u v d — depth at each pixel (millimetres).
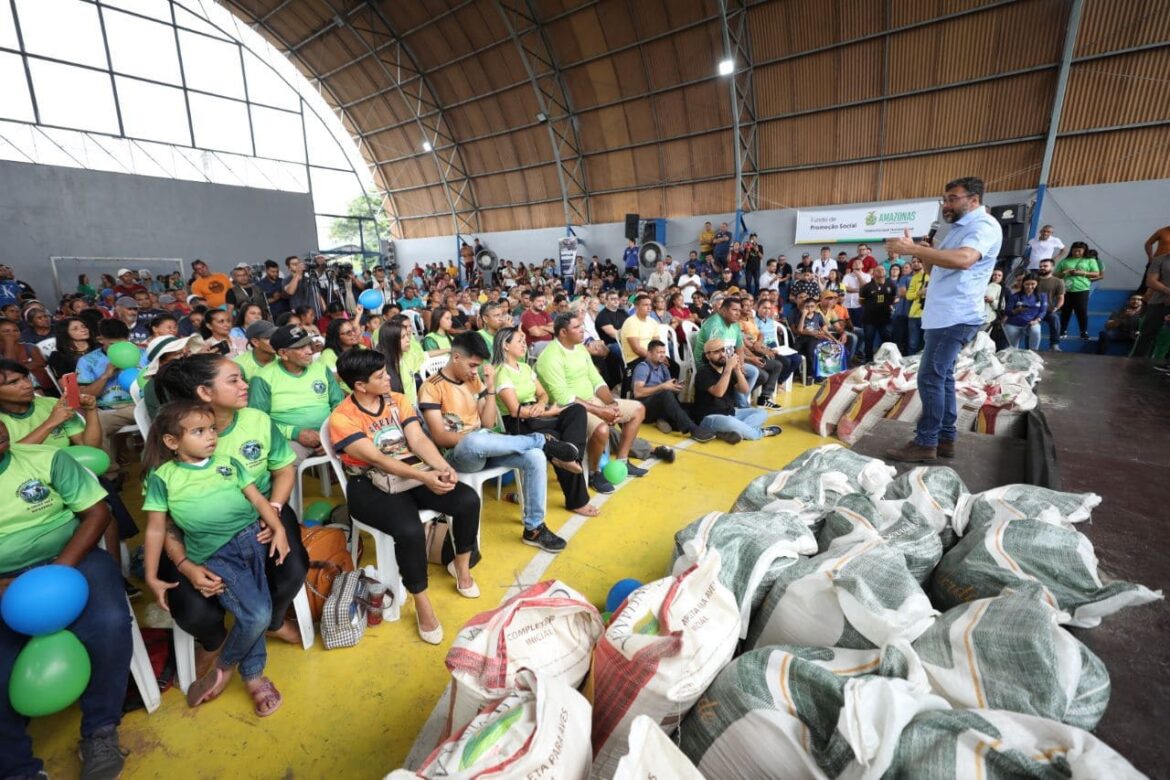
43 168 11578
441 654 1890
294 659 1862
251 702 1684
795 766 959
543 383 3211
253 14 14812
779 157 11117
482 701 1121
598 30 11734
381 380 1986
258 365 2943
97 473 2129
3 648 1350
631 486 3307
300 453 2719
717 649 1183
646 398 4391
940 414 2709
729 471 3549
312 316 4934
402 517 1903
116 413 3334
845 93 9953
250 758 1484
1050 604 1174
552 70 12930
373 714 1635
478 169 16234
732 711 1063
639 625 1250
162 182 13078
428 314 6973
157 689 1662
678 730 1168
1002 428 3438
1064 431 2812
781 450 3947
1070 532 1423
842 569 1368
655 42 11344
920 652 1131
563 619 1295
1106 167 8094
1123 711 1021
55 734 1594
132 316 5508
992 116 8844
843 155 10383
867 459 2170
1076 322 8203
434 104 15523
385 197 19250
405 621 2062
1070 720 969
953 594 1454
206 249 13812
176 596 1607
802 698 1035
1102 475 2170
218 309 3814
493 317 4191
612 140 13258
